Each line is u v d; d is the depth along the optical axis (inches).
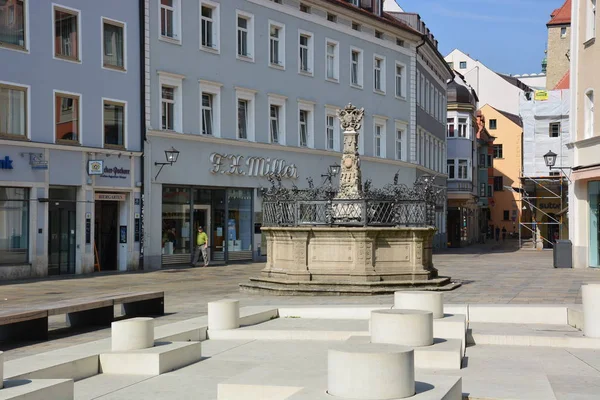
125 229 1277.1
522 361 444.1
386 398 270.8
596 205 1238.3
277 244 865.5
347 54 1819.6
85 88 1215.6
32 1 1136.8
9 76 1104.8
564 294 787.4
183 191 1396.4
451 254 1996.8
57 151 1163.3
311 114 1705.2
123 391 382.9
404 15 2274.9
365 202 823.7
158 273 1228.5
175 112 1382.9
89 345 462.6
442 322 484.7
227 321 548.1
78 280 1085.8
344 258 818.2
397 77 2047.2
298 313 621.9
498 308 581.0
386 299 750.5
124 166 1269.7
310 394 277.7
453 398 295.6
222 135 1472.7
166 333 501.7
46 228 1143.6
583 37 1246.9
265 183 1572.3
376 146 1940.2
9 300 806.5
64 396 335.9
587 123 1240.8
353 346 286.2
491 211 3769.7
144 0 1315.2
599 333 497.4
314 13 1711.4
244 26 1545.3
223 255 1482.5
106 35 1259.8
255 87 1552.7
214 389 386.6
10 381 339.0
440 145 2514.8
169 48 1364.4
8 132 1105.4
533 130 2209.6
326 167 1742.1
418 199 858.8
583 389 372.8
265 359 463.2
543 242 2423.7
